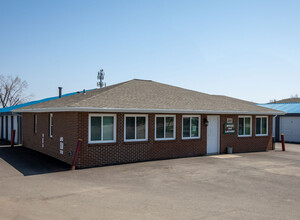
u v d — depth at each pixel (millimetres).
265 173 11406
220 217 6305
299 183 9758
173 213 6496
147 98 15414
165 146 14867
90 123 12531
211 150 16891
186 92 19609
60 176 10320
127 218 6125
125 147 13461
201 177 10461
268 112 18969
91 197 7656
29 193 7977
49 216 6164
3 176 10250
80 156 12102
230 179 10219
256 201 7590
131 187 8820
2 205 6887
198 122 16375
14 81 56969
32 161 13609
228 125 17469
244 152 18203
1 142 23031
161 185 9156
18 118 21625
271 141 19906
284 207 7113
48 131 15719
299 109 27766
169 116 15094
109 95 14414
